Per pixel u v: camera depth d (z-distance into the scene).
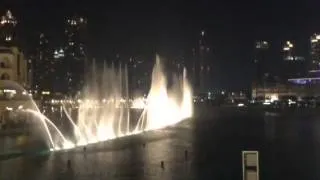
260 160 73.81
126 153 80.06
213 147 91.62
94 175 57.53
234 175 58.47
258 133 129.38
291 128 150.25
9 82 157.25
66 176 56.78
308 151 85.81
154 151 83.50
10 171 60.19
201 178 56.06
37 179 54.72
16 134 109.38
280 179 56.88
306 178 57.31
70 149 85.25
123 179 54.94
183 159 73.25
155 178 55.69
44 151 81.56
